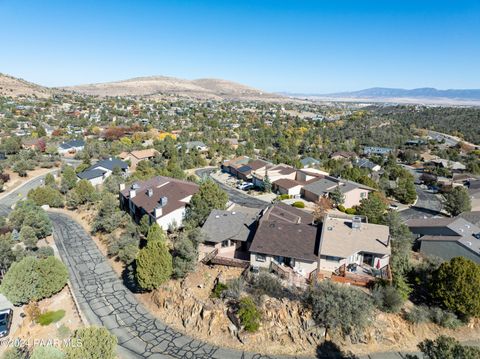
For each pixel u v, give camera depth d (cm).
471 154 13525
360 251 3853
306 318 3228
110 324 3481
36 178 9238
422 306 3538
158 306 3738
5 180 8581
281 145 14425
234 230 4422
